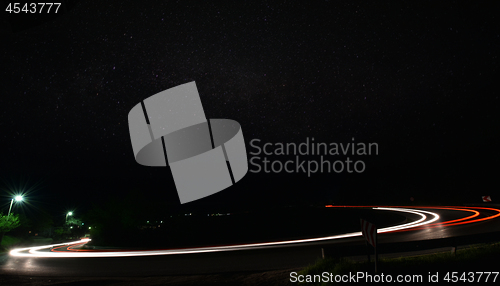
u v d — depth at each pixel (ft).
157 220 130.00
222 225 122.62
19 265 57.41
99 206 129.29
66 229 248.32
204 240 111.65
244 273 34.83
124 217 126.21
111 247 111.55
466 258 23.20
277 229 114.52
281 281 27.73
